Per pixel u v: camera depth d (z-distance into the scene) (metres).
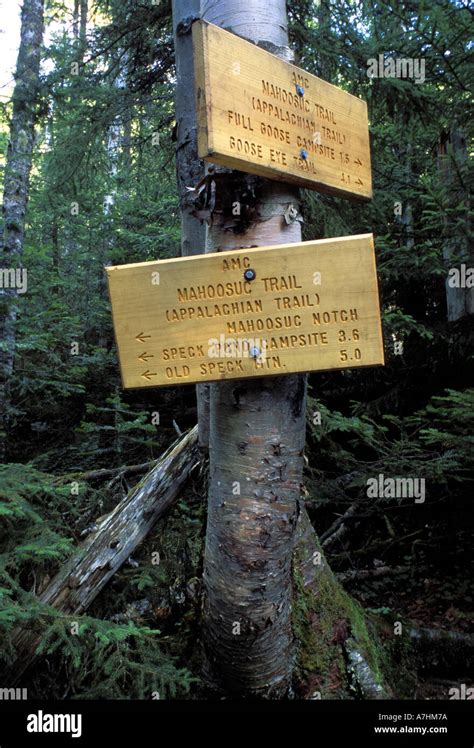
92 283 6.09
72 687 2.27
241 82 1.51
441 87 4.26
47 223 6.78
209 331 1.64
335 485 3.92
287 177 1.67
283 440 1.86
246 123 1.52
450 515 4.55
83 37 4.24
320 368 1.60
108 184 6.52
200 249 2.62
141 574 2.55
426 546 4.57
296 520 1.97
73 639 2.06
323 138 1.80
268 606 1.98
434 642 3.11
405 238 4.40
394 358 4.93
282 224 1.79
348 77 3.61
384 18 3.60
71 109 4.52
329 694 2.27
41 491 2.61
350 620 2.54
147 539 2.80
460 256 3.80
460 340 4.59
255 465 1.84
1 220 5.30
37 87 4.81
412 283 4.90
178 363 1.67
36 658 2.22
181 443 2.70
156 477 2.61
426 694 2.85
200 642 2.38
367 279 1.56
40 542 2.26
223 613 1.99
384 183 4.27
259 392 1.81
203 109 1.42
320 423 3.17
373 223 4.23
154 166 5.57
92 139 4.36
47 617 2.09
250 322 1.62
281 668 2.17
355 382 5.03
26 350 4.85
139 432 4.87
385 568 4.31
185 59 2.61
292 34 3.45
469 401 3.30
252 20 1.78
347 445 4.82
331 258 1.58
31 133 5.13
